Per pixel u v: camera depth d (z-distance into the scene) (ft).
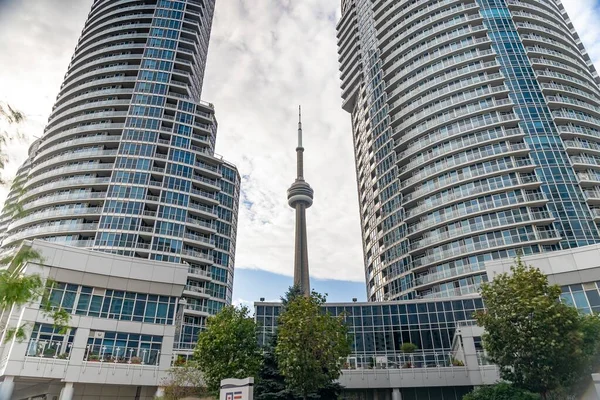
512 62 258.16
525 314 81.66
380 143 296.92
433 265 225.56
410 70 288.51
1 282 42.98
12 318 112.68
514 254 203.10
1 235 270.67
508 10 280.72
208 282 256.32
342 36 402.31
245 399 62.39
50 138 283.59
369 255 296.10
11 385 104.99
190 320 239.09
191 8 352.08
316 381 93.30
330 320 101.76
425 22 294.87
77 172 260.83
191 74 324.39
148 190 260.62
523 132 230.27
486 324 87.15
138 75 302.66
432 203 238.68
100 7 356.79
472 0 286.25
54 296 118.01
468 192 227.40
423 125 264.11
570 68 261.44
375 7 345.92
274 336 115.85
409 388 140.15
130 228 244.01
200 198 273.13
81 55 328.70
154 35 324.19
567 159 223.51
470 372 132.26
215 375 101.45
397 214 259.19
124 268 129.80
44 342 112.27
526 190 217.15
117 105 289.12
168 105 296.92
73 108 294.46
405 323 186.39
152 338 126.31
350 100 367.45
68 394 110.63
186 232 261.03
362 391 142.61
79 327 117.91
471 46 266.98
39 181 264.31
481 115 244.83
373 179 301.02
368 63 340.39
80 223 242.78
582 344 79.00
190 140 289.74
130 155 268.00
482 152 233.55
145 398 120.98
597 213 208.64
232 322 108.58
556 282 119.65
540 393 82.94
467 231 218.79
